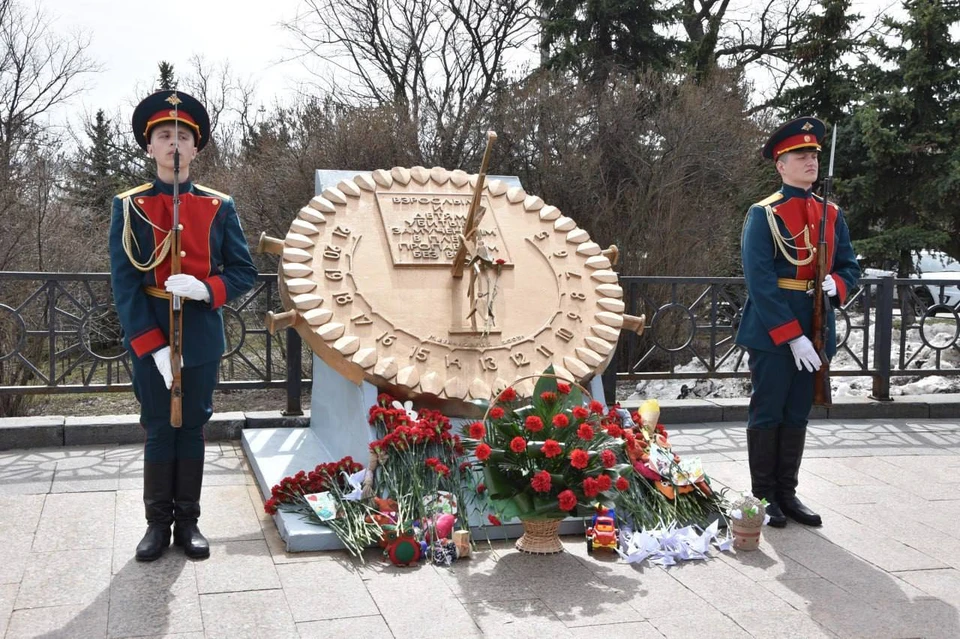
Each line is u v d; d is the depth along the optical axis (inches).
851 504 182.5
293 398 231.8
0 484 181.6
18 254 429.7
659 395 381.4
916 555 153.7
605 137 514.0
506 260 193.0
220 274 149.7
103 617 122.2
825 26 597.3
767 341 169.2
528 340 181.0
